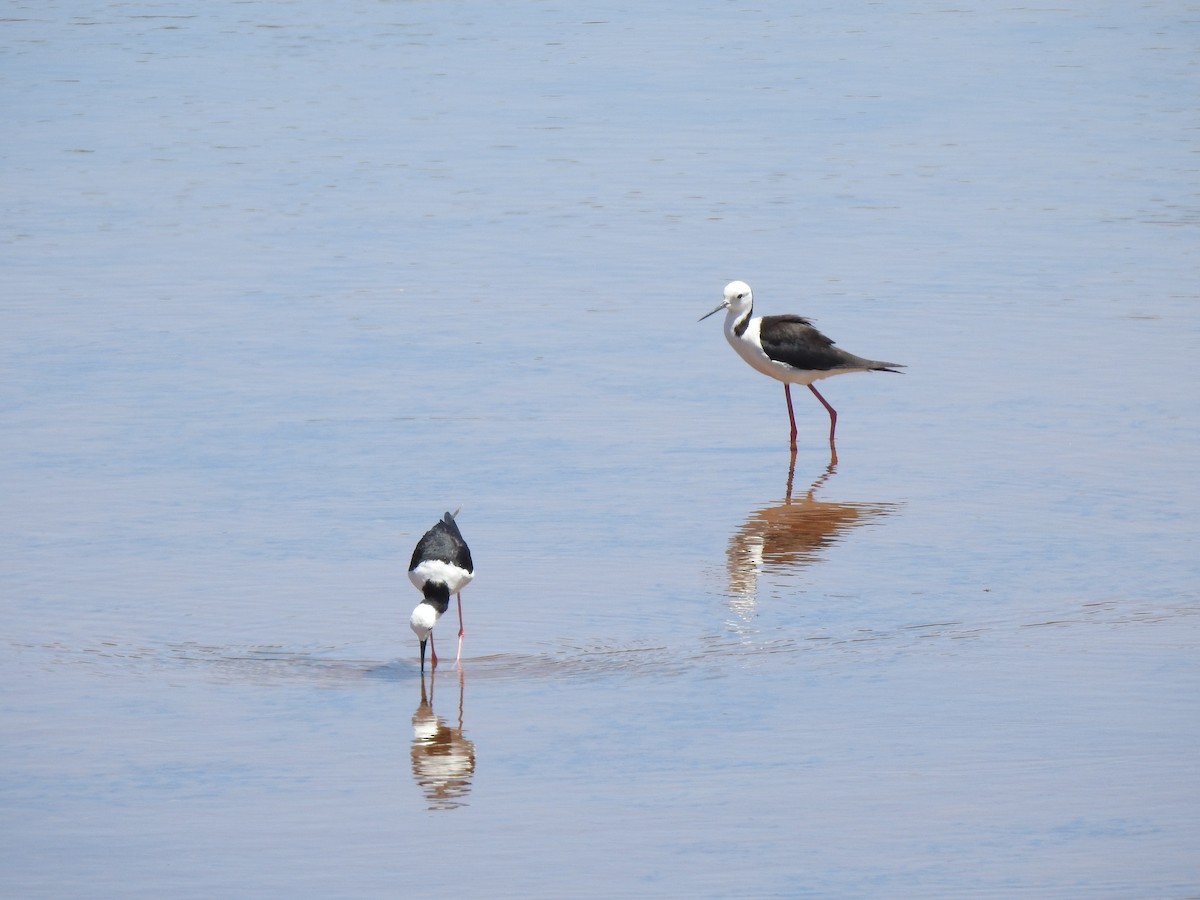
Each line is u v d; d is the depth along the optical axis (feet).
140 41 161.99
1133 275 81.30
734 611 42.73
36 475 54.13
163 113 129.08
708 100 132.46
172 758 33.99
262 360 68.33
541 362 68.59
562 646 40.52
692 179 105.81
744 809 31.37
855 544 48.03
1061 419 60.34
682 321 75.10
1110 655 38.96
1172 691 36.68
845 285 80.38
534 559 46.91
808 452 57.88
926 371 67.00
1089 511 50.47
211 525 49.44
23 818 31.19
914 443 58.44
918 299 77.56
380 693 37.60
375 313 75.97
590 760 33.81
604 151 114.52
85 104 132.67
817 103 131.13
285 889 28.45
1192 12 177.99
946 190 102.01
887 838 30.07
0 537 48.19
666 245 89.20
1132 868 28.68
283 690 37.81
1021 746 33.96
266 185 105.19
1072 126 121.80
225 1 186.50
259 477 54.19
